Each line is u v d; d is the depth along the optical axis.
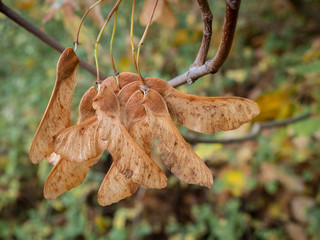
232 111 0.16
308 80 0.41
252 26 0.77
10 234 0.72
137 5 0.49
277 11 0.76
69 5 0.27
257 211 0.70
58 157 0.17
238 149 0.63
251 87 0.72
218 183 0.63
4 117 0.68
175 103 0.16
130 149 0.15
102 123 0.15
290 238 0.65
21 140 0.69
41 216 0.71
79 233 0.66
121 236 0.65
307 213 0.63
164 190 0.71
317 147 0.62
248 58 0.73
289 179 0.62
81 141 0.15
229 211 0.67
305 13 0.68
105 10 0.44
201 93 0.64
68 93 0.15
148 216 0.70
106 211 0.71
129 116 0.16
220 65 0.18
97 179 0.61
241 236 0.68
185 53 0.67
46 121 0.15
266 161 0.63
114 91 0.16
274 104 0.40
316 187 0.68
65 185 0.16
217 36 0.69
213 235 0.67
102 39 0.46
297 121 0.40
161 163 0.57
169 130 0.15
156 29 0.65
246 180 0.62
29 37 0.55
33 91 0.63
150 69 0.62
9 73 0.73
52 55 0.60
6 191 0.70
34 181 0.74
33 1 0.39
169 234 0.70
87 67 0.24
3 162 0.71
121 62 0.48
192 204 0.71
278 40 0.74
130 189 0.16
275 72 0.68
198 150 0.44
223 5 0.68
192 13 0.67
